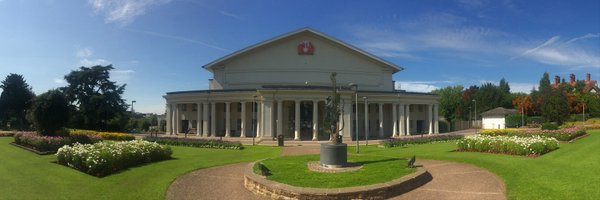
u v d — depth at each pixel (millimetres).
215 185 14766
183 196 12828
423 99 54750
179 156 23797
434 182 14539
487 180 14516
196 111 54375
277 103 44531
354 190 11539
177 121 53656
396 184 12445
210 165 19781
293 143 38781
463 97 94750
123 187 13438
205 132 49906
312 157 20484
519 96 89312
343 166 16406
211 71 57469
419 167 15773
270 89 43844
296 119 44094
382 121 50531
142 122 75875
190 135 51625
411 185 13273
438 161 20578
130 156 18422
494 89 92312
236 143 31344
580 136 31172
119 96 53125
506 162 17688
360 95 49156
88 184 13734
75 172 15781
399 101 52250
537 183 12594
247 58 53500
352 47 54000
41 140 22391
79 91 51125
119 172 16438
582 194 10812
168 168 18141
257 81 53031
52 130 26391
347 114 44344
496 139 22312
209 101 50250
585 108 68750
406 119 53438
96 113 49969
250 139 44156
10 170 15906
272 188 12344
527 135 30938
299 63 53281
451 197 12117
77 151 16438
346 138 43750
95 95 50281
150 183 14320
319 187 12070
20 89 58000
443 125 74500
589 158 17562
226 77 53750
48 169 16250
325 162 16547
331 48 54094
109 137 35781
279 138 35938
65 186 13227
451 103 91188
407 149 28594
